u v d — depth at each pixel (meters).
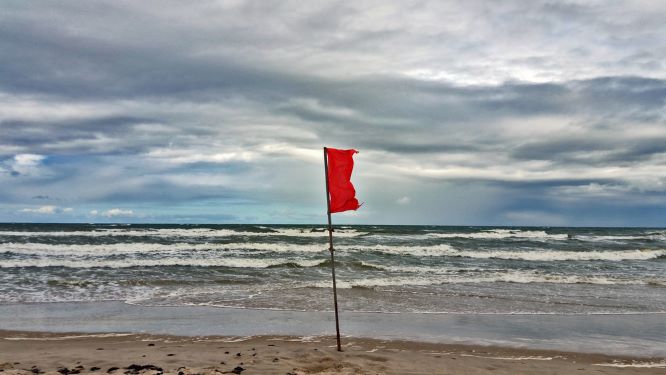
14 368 6.19
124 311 11.42
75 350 7.59
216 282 16.23
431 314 11.44
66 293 13.75
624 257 27.16
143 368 6.24
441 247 29.09
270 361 6.75
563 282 17.19
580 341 9.05
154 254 24.09
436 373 6.57
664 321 10.97
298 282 16.42
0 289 14.09
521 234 44.28
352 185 7.16
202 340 8.67
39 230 42.75
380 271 19.62
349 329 9.73
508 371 6.85
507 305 12.70
